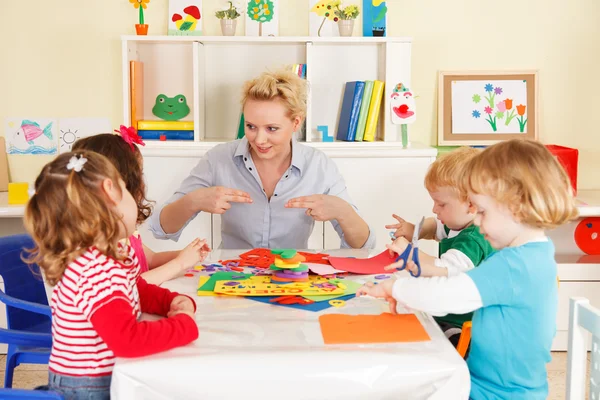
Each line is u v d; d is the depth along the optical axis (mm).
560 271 2893
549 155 1279
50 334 1728
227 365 1130
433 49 3221
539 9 3205
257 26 3121
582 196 3104
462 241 1664
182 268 1623
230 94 3205
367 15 3117
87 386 1224
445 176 1723
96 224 1192
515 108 3244
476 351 1312
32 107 3217
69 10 3154
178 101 3193
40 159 3240
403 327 1299
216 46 3172
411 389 1145
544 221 1250
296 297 1479
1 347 2963
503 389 1294
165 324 1189
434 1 3189
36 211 1211
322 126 3111
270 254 1905
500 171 1261
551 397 2502
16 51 3178
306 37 2963
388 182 2932
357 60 3186
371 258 1827
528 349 1280
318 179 2219
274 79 1980
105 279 1191
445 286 1271
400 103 2984
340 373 1134
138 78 3066
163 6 3150
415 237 1506
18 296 2080
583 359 1392
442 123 3244
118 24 3166
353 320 1333
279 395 1134
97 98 3211
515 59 3236
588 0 3197
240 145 2197
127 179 1608
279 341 1225
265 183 2213
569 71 3248
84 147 1579
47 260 1214
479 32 3213
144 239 2943
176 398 1128
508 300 1255
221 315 1367
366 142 3004
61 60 3188
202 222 2947
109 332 1146
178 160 2908
